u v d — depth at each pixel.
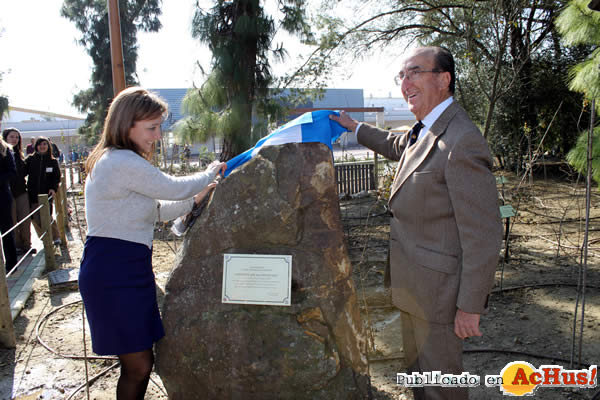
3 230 5.56
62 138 16.70
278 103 7.46
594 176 4.36
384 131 2.65
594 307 3.95
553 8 9.39
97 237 2.12
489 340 3.50
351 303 2.29
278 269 2.20
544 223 7.29
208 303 2.29
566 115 12.89
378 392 2.83
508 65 10.14
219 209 2.32
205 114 6.29
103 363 3.42
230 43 6.41
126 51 17.02
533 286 4.51
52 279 5.28
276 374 2.17
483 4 8.05
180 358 2.31
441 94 2.06
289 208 2.23
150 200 2.19
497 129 13.62
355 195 11.20
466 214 1.85
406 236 2.12
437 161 1.95
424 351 2.11
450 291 1.98
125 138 2.14
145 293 2.18
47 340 3.84
